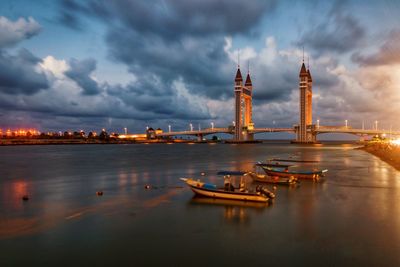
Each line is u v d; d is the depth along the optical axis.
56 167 76.56
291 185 45.03
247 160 99.31
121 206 33.53
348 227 25.94
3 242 23.17
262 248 21.81
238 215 29.69
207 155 130.38
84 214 30.45
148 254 21.08
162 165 81.38
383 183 47.00
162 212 30.95
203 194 37.31
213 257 20.56
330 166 73.31
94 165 81.75
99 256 20.80
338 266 19.22
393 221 27.47
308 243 22.64
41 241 23.36
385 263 19.58
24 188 45.12
